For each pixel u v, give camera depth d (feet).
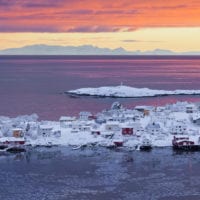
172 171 410.11
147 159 452.35
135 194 348.59
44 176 394.93
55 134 517.96
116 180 383.24
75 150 486.38
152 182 378.12
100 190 357.61
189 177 392.06
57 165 428.97
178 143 490.90
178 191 355.56
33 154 469.57
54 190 357.41
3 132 519.60
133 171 409.69
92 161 443.73
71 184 372.38
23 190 357.41
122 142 499.92
